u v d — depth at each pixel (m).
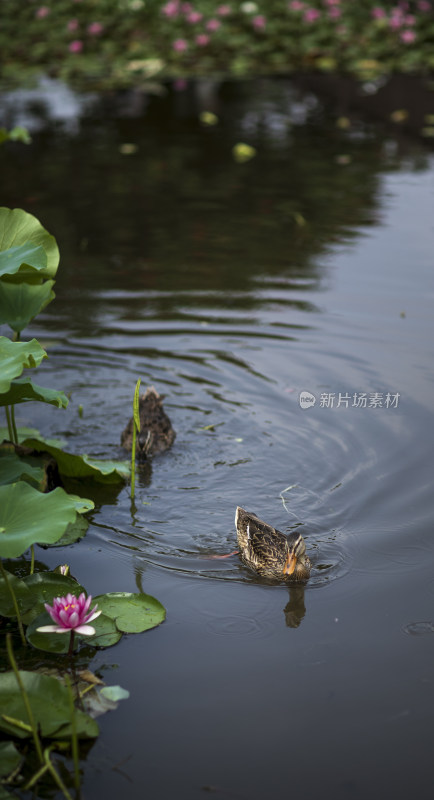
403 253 10.62
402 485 6.30
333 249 10.75
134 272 10.10
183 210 12.06
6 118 16.98
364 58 21.31
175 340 8.65
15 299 5.95
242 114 17.33
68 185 13.05
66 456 6.30
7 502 4.72
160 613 4.91
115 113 17.53
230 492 6.36
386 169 13.84
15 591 4.96
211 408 7.53
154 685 4.35
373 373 7.94
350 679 4.39
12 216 6.02
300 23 22.77
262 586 5.28
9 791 3.71
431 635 4.73
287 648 4.65
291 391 7.71
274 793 3.70
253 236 11.17
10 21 24.30
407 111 17.34
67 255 10.57
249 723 4.09
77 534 5.82
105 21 23.77
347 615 4.95
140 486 6.48
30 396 5.31
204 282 9.86
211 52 22.14
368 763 3.85
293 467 6.64
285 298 9.48
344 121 16.70
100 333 8.77
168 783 3.75
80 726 4.02
